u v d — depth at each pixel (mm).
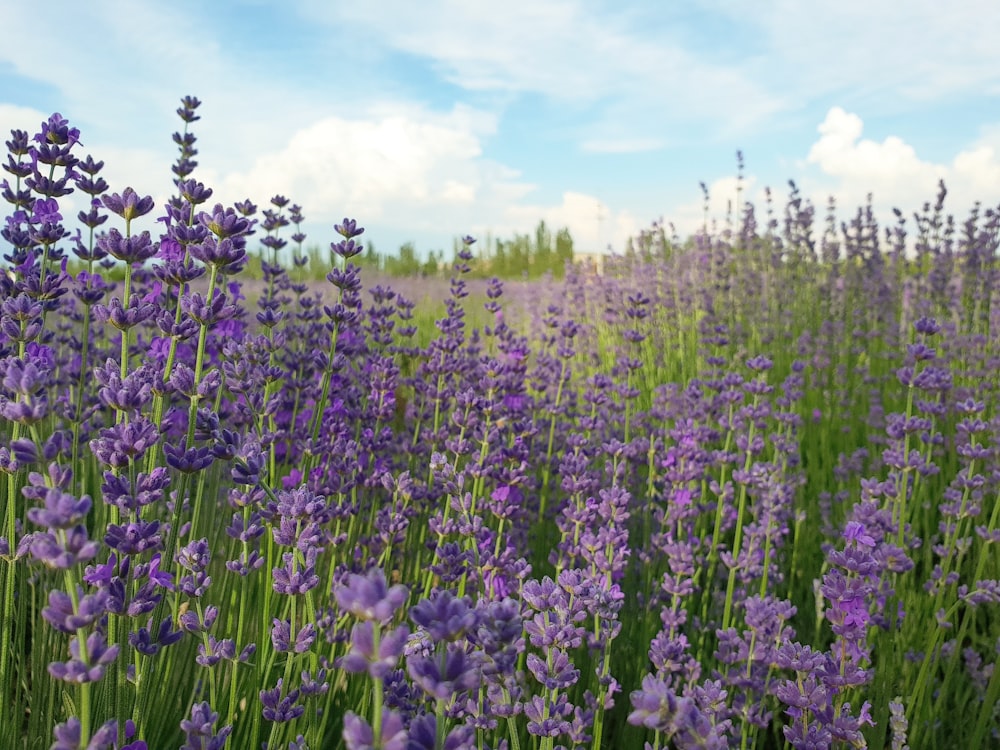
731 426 3898
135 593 1779
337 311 3160
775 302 9141
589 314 10742
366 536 3498
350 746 951
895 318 8375
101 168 3074
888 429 3273
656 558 3773
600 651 2635
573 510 3059
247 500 2121
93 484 3559
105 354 4375
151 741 2221
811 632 3953
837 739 2012
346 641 2502
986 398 6082
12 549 1971
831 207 9836
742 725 2611
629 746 3061
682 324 9250
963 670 3766
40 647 2375
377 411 3629
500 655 1456
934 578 3445
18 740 2141
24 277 2746
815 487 5727
